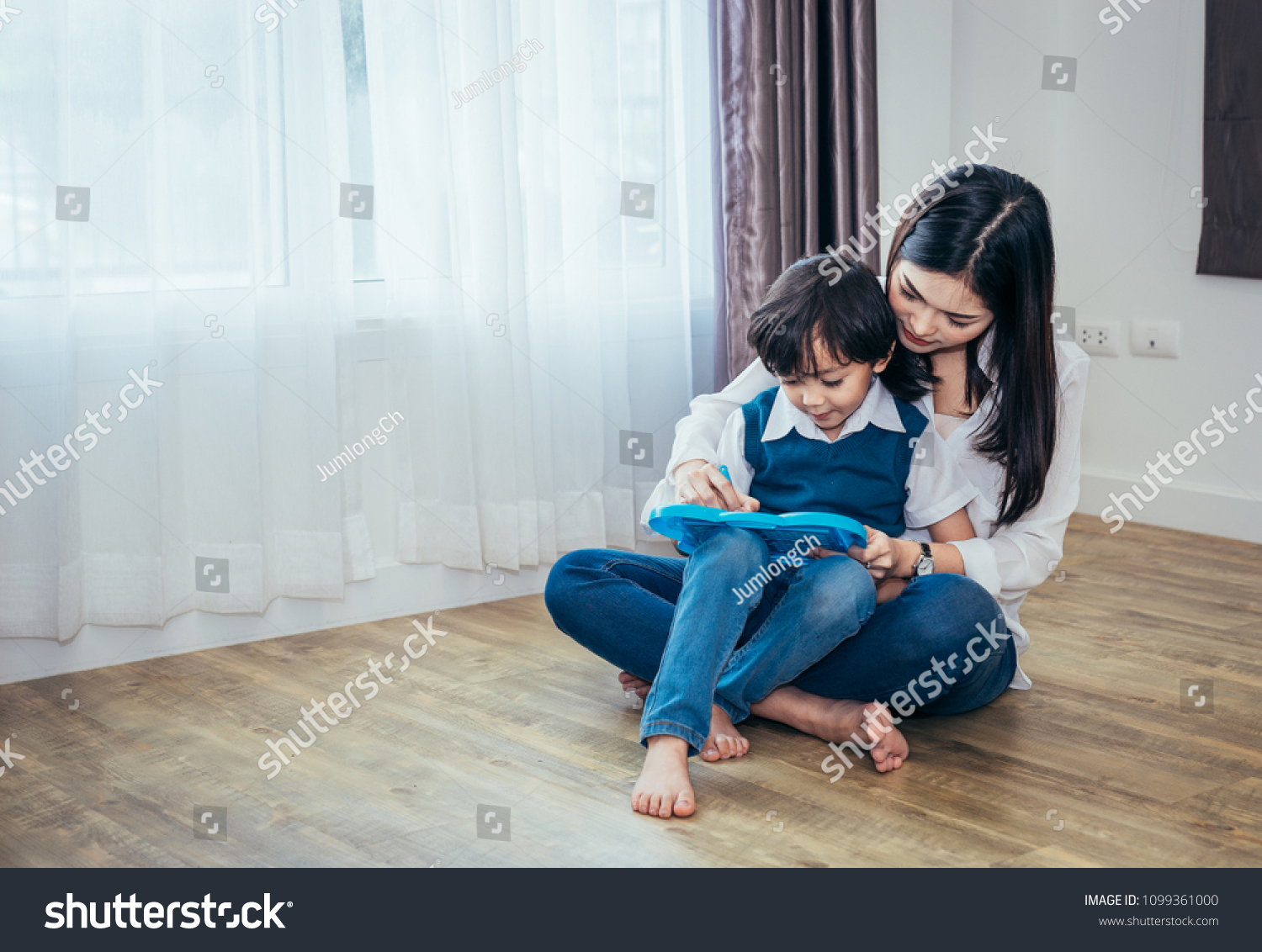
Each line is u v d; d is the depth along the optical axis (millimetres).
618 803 1467
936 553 1574
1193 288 2984
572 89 2484
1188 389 3021
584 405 2555
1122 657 2016
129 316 2031
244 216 2096
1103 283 3203
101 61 1969
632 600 1678
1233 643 2090
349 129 2264
